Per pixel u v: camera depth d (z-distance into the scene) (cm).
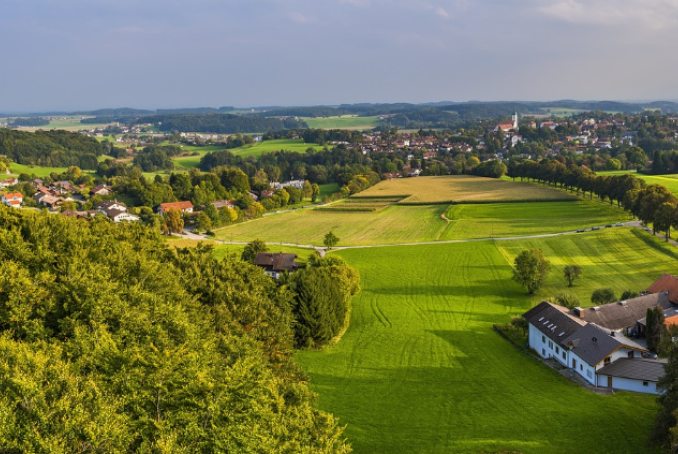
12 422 2820
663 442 4597
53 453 2691
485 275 12800
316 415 4159
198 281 7369
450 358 7675
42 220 7675
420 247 15975
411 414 5809
